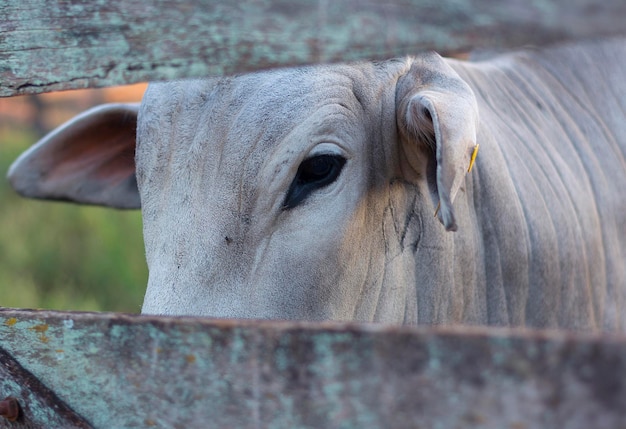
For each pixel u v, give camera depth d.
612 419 1.75
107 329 2.41
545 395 1.81
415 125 3.40
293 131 3.29
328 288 3.45
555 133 4.61
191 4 2.41
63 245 10.19
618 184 4.74
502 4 1.96
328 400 2.09
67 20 2.59
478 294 4.06
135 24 2.50
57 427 2.55
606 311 4.62
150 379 2.37
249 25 2.34
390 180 3.65
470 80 4.42
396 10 2.12
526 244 4.12
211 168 3.29
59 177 4.62
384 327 2.00
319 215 3.38
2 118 15.11
